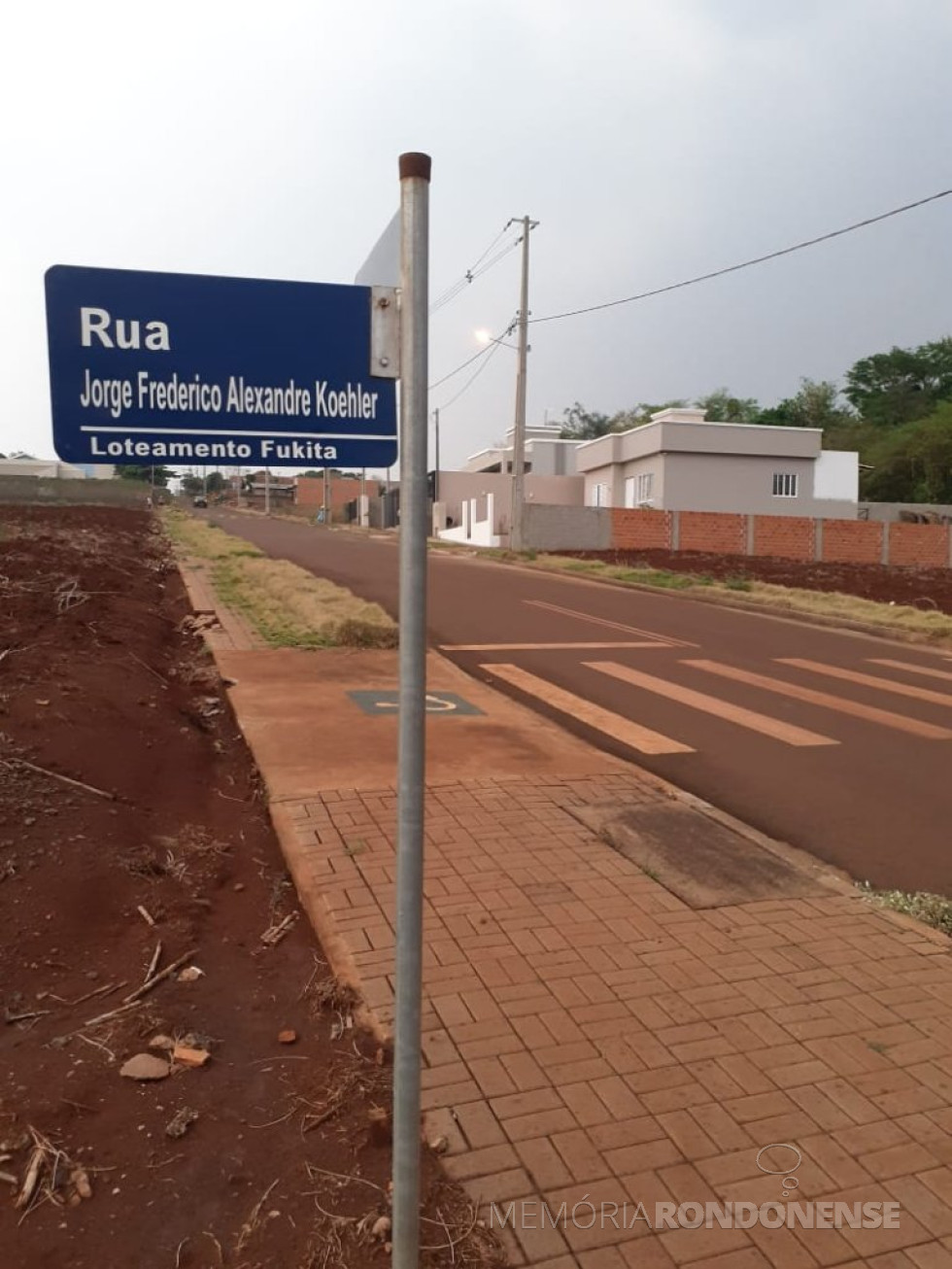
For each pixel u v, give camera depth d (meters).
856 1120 2.75
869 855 5.45
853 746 7.95
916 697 10.36
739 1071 2.98
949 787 6.80
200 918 4.05
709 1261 2.23
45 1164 2.46
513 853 4.87
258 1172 2.49
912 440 53.09
